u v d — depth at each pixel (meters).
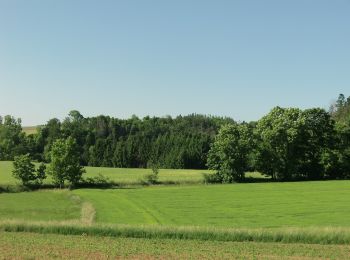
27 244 32.22
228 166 95.50
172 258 27.81
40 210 61.84
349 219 51.69
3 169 112.81
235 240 34.78
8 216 56.81
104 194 76.88
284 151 98.38
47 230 37.91
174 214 56.62
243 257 28.28
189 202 67.38
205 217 54.09
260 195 74.25
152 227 37.28
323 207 61.19
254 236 34.78
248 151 97.06
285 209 59.88
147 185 92.12
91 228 37.25
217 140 98.06
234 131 98.19
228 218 53.16
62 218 55.31
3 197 75.38
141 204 65.44
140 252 29.59
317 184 87.88
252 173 108.56
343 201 66.62
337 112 191.62
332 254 29.44
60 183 88.12
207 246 32.06
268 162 97.56
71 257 27.77
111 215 55.81
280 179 99.00
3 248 30.59
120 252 29.53
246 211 58.59
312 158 99.88
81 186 89.62
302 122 97.69
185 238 35.50
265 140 98.50
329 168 99.06
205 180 95.88
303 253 29.73
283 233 34.69
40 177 88.00
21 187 85.50
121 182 92.19
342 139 99.94
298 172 98.94
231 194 75.94
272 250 30.69
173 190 82.31
